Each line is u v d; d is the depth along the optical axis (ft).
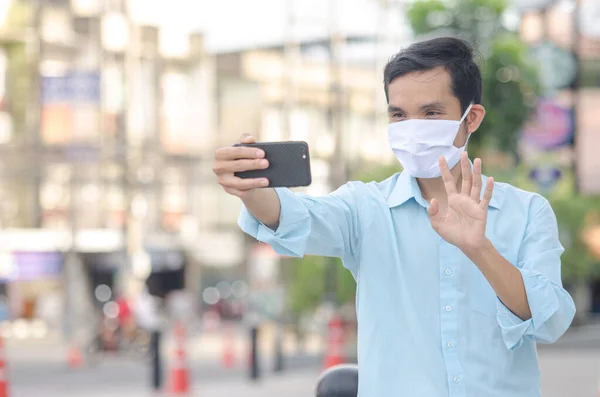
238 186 9.89
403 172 11.21
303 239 10.48
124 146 142.82
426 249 10.67
